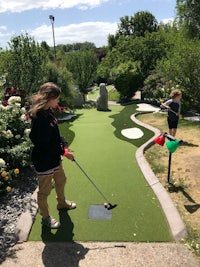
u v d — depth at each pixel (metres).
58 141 3.91
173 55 13.41
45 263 3.53
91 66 25.77
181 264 3.43
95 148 7.52
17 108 6.36
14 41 13.53
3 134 5.75
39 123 3.67
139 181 5.49
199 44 12.66
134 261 3.51
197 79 11.54
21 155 5.81
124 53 23.41
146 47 21.75
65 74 17.02
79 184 5.43
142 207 4.60
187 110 11.15
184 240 3.81
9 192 5.14
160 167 6.08
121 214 4.43
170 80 13.05
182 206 4.59
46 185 3.96
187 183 5.34
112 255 3.61
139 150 7.12
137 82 20.11
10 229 4.15
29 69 13.57
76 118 12.80
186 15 23.66
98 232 4.04
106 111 15.28
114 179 5.60
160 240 3.84
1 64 13.41
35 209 4.62
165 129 9.36
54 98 3.69
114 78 22.09
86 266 3.46
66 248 3.76
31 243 3.88
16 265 3.52
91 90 33.97
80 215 4.44
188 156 6.68
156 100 16.08
